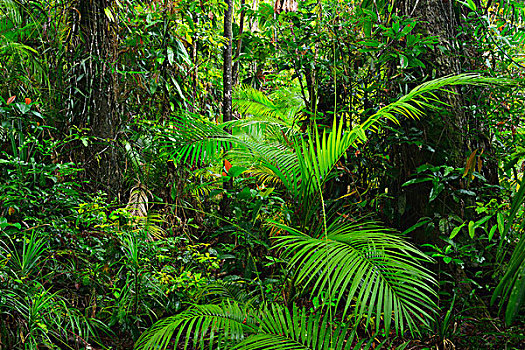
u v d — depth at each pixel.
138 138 3.38
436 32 3.17
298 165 2.67
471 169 1.97
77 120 3.08
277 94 5.00
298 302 2.67
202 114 4.23
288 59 3.71
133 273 2.47
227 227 3.09
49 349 2.05
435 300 2.80
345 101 3.59
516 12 3.47
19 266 2.26
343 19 3.77
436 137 3.05
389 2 3.50
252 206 3.14
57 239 2.46
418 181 2.90
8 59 2.97
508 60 3.35
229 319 1.89
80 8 3.09
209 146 2.91
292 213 2.86
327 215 3.20
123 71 3.22
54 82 3.15
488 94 3.12
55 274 2.47
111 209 3.01
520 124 3.44
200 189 3.82
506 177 3.35
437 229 2.96
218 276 3.03
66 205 2.60
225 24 3.91
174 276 2.76
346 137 2.30
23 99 3.00
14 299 1.95
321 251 1.89
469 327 2.46
